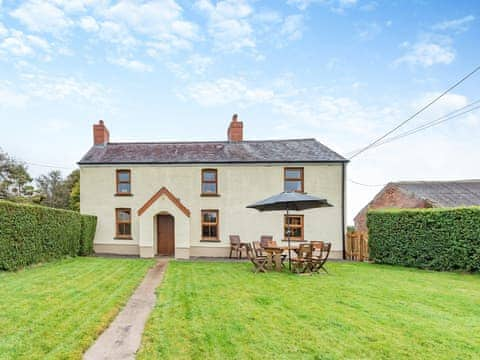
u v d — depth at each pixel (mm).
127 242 17906
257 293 8070
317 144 19406
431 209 13227
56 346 4605
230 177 17891
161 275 11062
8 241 10297
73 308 6391
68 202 35500
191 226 17781
